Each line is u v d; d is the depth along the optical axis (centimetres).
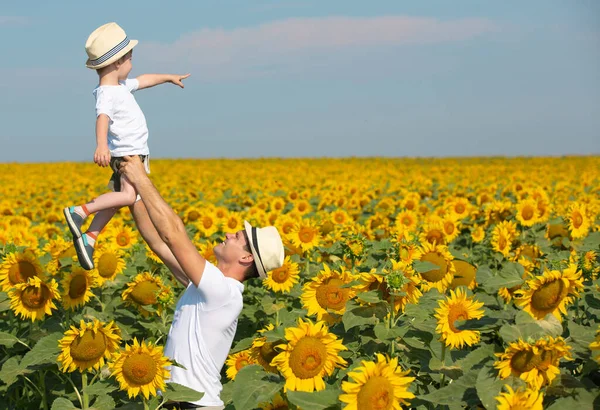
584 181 2447
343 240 732
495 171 3850
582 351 411
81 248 513
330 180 2900
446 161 6712
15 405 603
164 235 445
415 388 470
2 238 854
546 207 1063
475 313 447
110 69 543
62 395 555
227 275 469
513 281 462
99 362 480
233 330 454
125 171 511
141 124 542
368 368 343
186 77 598
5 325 669
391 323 480
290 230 998
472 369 420
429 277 600
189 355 446
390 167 4744
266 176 3459
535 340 379
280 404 399
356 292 494
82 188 2783
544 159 6188
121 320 659
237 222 1229
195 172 4044
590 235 873
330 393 359
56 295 560
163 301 612
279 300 732
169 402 445
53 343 500
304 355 379
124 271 747
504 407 347
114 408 482
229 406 441
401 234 660
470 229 1200
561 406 365
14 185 2850
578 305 589
